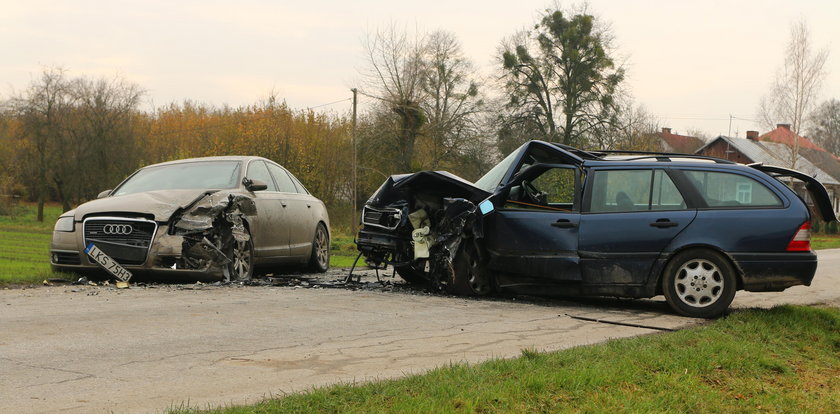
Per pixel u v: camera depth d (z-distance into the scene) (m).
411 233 10.02
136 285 9.62
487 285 9.70
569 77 50.41
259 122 48.81
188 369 5.12
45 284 9.57
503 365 5.09
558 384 4.69
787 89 48.03
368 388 4.42
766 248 8.33
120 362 5.27
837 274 16.05
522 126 51.28
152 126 60.00
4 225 52.03
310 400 4.13
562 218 8.97
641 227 8.62
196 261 9.73
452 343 6.29
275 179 11.95
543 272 9.01
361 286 10.39
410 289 10.27
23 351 5.53
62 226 9.87
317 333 6.61
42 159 56.09
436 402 4.12
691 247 8.48
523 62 51.50
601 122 50.16
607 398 4.54
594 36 50.16
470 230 9.40
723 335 6.93
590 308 8.94
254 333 6.52
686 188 8.66
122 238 9.58
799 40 47.59
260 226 10.76
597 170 9.02
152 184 10.91
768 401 5.01
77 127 56.06
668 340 6.42
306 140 48.91
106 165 56.16
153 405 4.21
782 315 8.18
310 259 12.71
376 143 46.25
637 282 8.60
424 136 46.84
